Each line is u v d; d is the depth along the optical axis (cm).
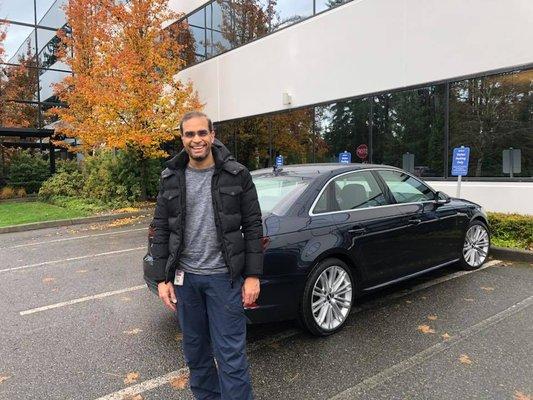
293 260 394
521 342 391
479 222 622
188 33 1753
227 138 1581
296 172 485
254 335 424
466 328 423
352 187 472
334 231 427
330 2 1157
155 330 439
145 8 1424
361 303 500
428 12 931
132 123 1400
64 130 1573
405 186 535
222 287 263
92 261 739
